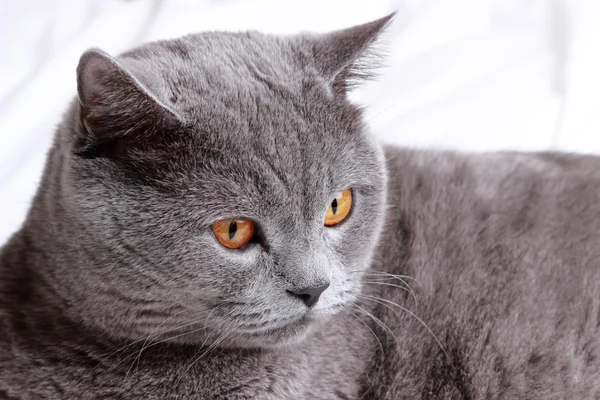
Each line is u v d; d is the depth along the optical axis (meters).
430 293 0.61
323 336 0.58
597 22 0.85
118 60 0.51
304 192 0.53
